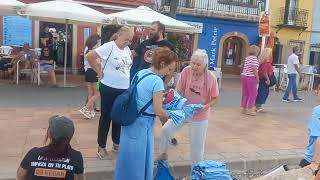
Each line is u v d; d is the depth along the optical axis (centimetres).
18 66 1518
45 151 342
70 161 341
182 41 1767
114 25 1328
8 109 1015
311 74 2008
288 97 1523
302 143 848
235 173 685
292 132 948
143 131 489
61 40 1923
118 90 625
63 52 1934
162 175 532
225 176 482
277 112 1220
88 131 816
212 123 981
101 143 652
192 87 596
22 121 882
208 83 591
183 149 736
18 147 692
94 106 970
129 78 639
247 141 833
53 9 1329
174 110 511
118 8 1959
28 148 689
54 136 338
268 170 712
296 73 1504
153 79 484
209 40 2534
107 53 623
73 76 1859
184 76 602
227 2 2542
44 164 339
